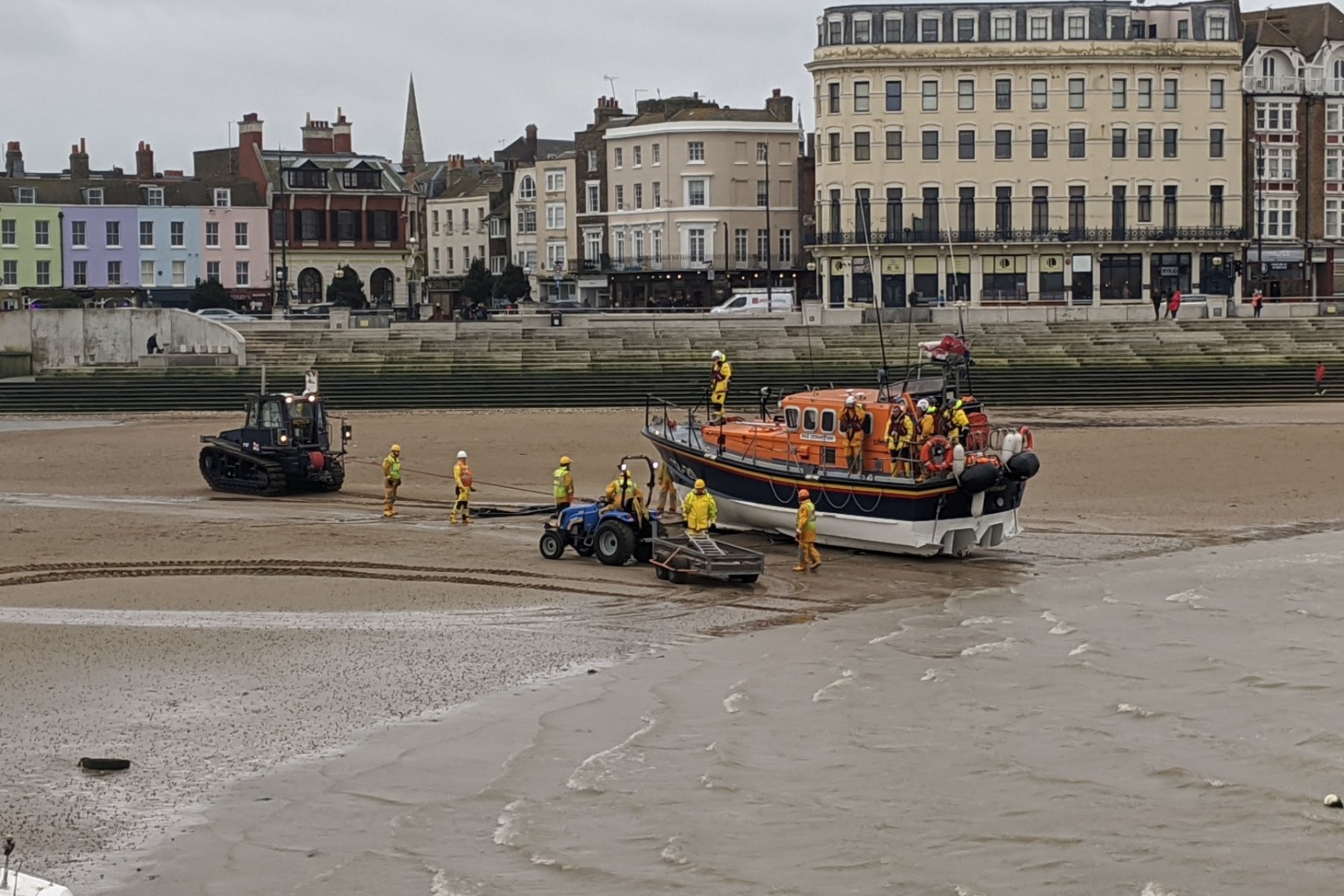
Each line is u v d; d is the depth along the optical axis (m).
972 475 30.58
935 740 19.95
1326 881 15.56
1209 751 19.42
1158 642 24.88
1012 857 16.22
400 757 19.28
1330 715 20.86
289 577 29.80
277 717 20.84
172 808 17.59
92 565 30.88
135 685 22.27
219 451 41.72
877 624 26.38
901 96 85.12
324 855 16.34
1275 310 77.44
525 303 87.00
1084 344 68.75
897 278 86.00
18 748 19.52
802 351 67.44
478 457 47.53
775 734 20.22
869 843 16.58
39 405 61.91
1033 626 26.11
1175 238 85.81
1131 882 15.59
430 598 28.02
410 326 70.69
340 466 41.69
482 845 16.62
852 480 31.97
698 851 16.39
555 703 21.55
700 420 47.91
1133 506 38.50
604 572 30.47
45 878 15.70
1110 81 85.12
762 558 29.34
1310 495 39.78
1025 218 85.56
